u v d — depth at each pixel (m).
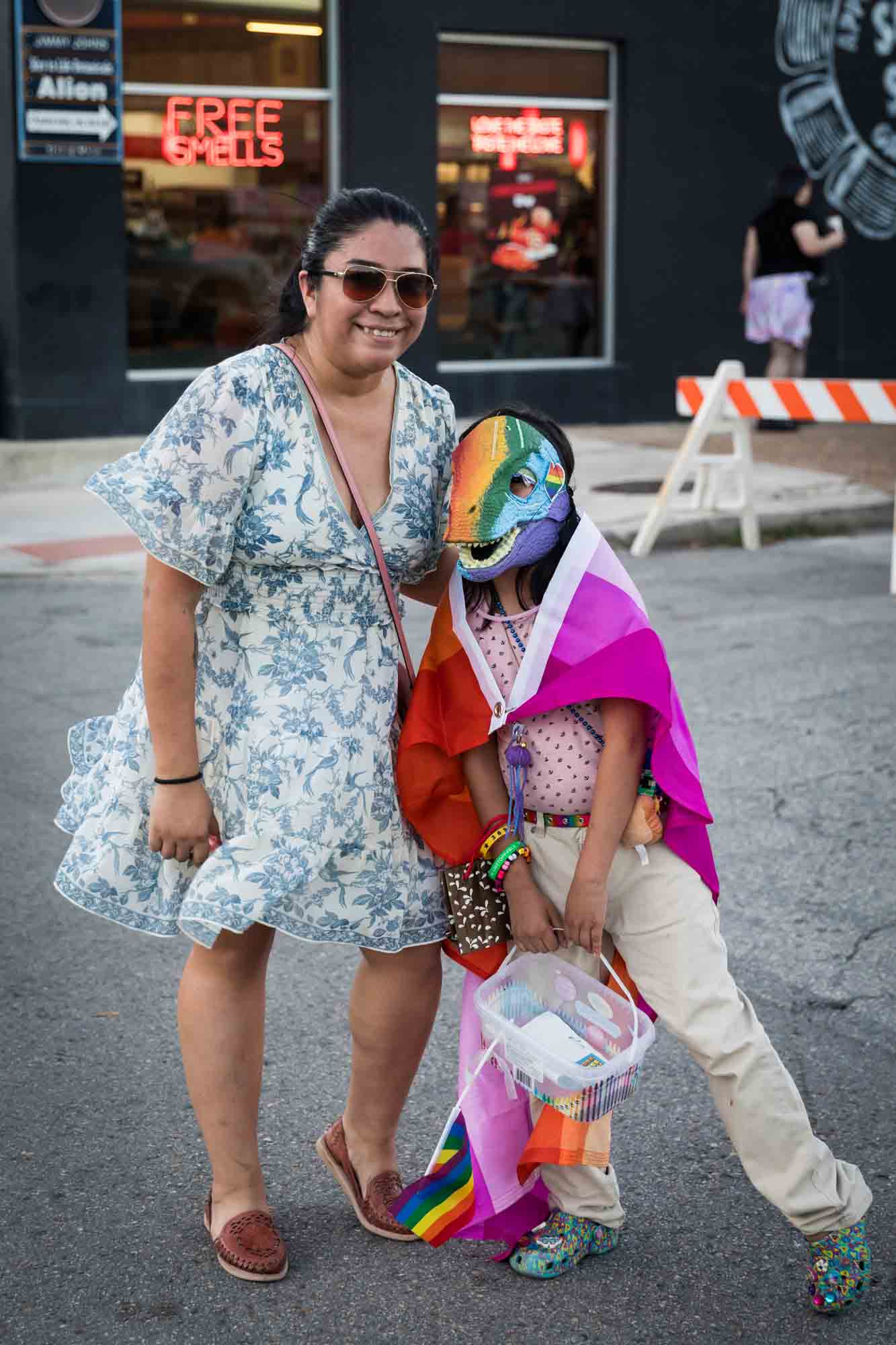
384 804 2.65
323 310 2.50
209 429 2.45
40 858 4.73
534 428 2.54
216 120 12.59
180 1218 2.92
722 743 5.77
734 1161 3.13
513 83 13.76
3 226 11.92
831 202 15.38
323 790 2.58
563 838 2.63
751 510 9.82
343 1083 3.43
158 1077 3.46
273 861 2.56
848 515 10.51
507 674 2.57
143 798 2.71
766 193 14.95
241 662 2.61
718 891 2.67
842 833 4.87
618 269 14.44
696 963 2.56
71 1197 2.99
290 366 2.54
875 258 15.70
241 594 2.60
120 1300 2.67
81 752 2.96
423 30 13.10
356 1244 2.85
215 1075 2.72
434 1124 3.26
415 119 13.24
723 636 7.45
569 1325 2.61
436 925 2.75
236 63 12.58
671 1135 3.22
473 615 2.60
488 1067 2.70
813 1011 3.73
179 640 2.52
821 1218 2.57
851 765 5.52
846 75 15.13
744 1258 2.81
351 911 2.68
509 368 14.08
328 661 2.60
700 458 9.78
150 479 2.46
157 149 12.42
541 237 14.16
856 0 15.01
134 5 12.12
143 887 2.76
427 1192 2.70
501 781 2.65
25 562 9.14
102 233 12.12
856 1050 3.54
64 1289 2.70
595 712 2.59
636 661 2.48
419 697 2.63
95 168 12.01
